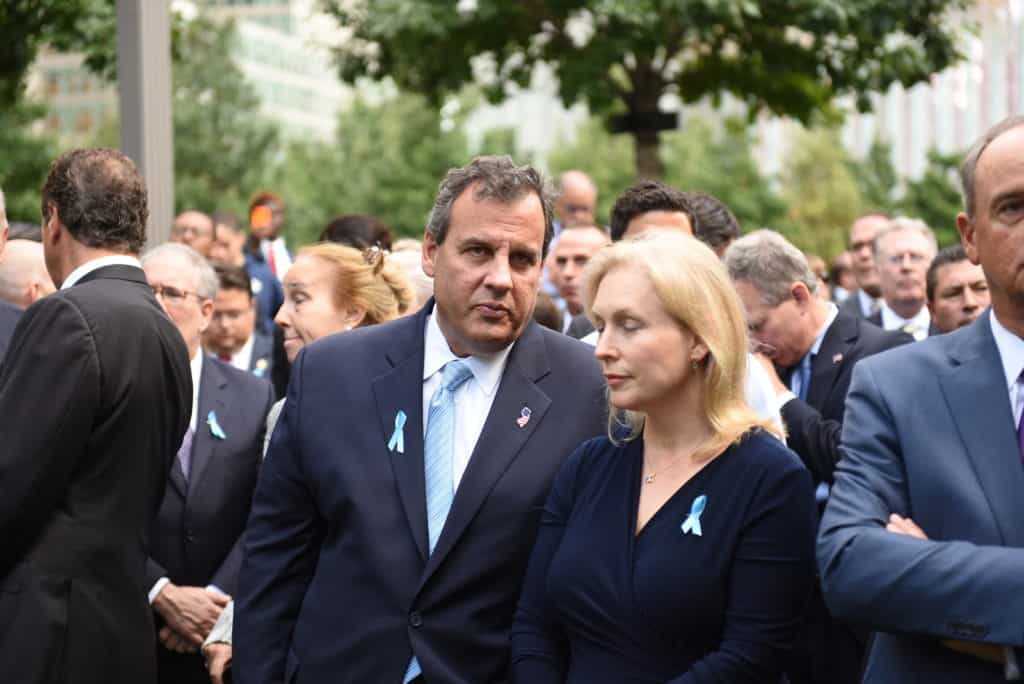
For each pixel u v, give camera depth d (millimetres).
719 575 2939
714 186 30953
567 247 6477
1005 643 2447
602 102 11789
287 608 3428
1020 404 2660
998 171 2576
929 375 2754
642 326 3012
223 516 4766
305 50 13625
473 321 3221
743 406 3080
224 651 4242
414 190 27125
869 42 12008
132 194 4062
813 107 13109
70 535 3713
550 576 3121
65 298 3764
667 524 3006
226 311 6754
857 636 4281
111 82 9500
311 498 3432
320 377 3465
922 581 2521
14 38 9000
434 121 27328
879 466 2738
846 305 9562
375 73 12758
